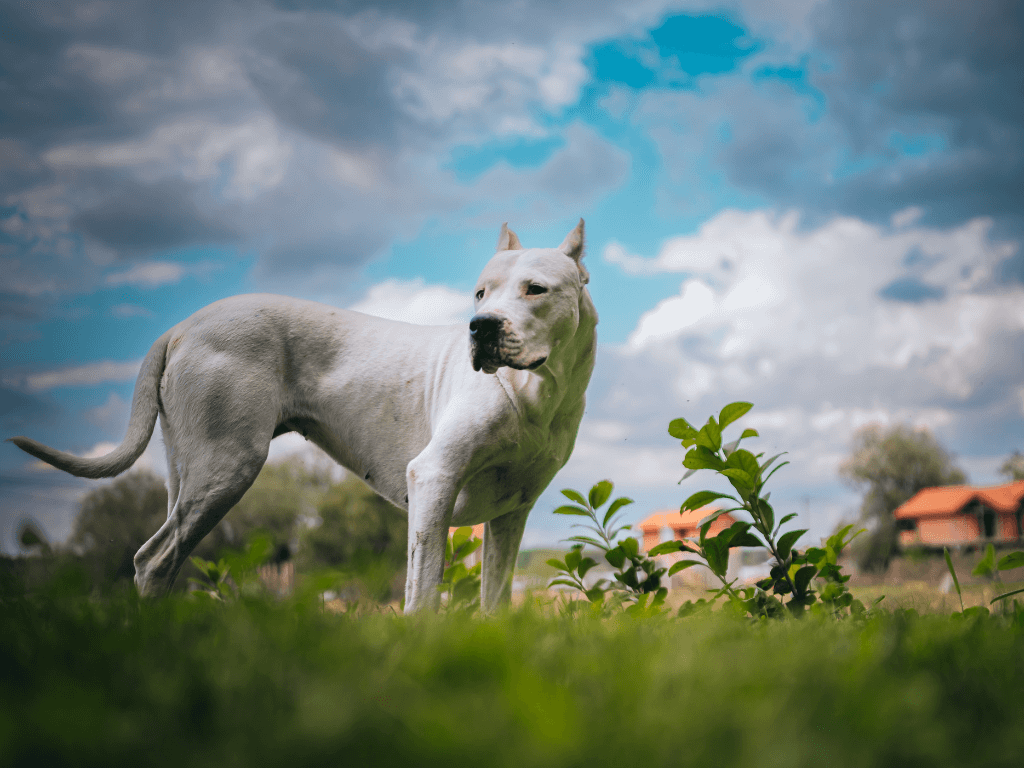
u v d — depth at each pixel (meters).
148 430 4.04
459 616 2.22
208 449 3.88
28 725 0.85
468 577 4.15
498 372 3.58
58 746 0.82
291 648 1.45
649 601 3.57
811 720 1.04
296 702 1.03
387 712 0.95
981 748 1.03
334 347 4.18
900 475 48.25
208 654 1.35
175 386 3.98
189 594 2.71
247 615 1.80
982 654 1.66
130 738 0.84
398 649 1.44
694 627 2.14
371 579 2.44
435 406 3.95
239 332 4.01
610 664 1.37
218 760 0.80
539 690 1.01
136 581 3.76
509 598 3.98
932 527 44.69
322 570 2.31
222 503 3.86
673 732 0.89
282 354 4.11
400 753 0.83
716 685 1.14
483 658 1.30
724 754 0.87
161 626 1.75
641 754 0.85
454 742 0.83
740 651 1.59
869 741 0.94
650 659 1.41
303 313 4.21
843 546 3.22
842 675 1.29
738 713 0.98
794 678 1.23
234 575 2.45
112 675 1.21
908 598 3.76
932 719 1.11
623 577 3.61
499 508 3.87
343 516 21.17
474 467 3.58
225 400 3.90
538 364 3.34
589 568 3.71
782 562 3.08
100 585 2.34
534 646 1.55
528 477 3.84
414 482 3.48
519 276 3.42
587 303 3.73
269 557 2.53
